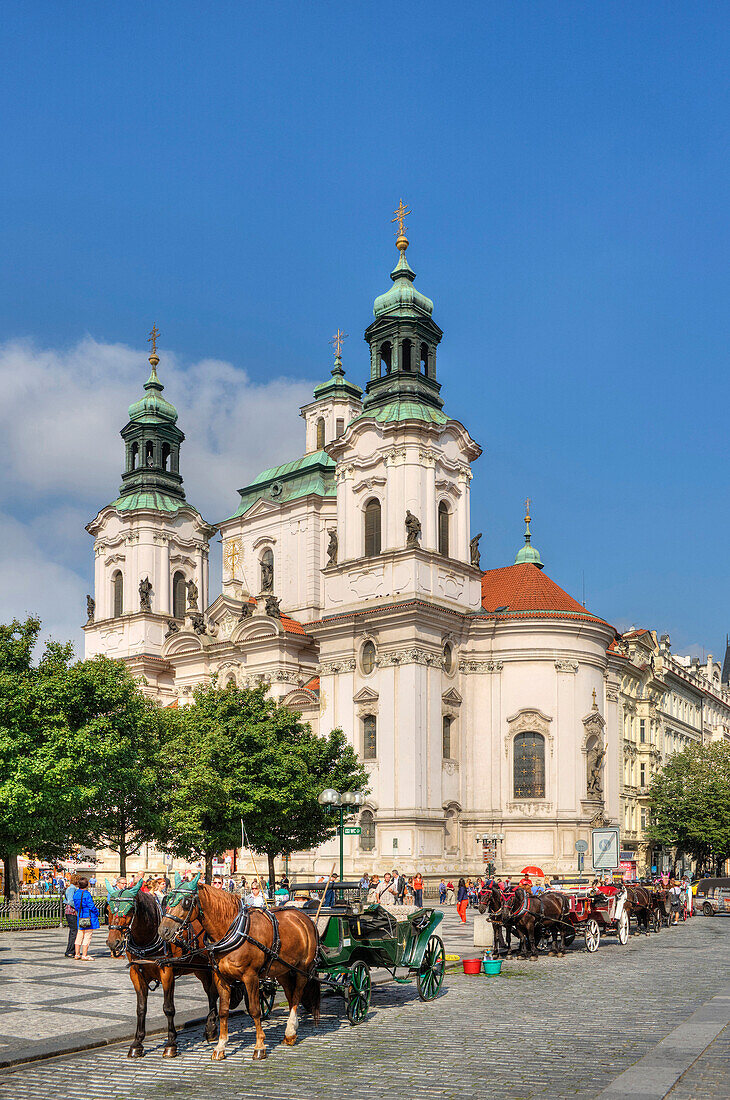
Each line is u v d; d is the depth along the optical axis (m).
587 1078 20.00
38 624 54.81
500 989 32.84
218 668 100.88
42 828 49.88
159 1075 21.08
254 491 112.25
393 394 91.25
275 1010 28.92
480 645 90.00
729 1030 24.41
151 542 111.88
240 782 63.41
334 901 28.75
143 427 116.00
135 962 23.12
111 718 57.12
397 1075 20.58
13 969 38.66
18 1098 19.28
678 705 140.75
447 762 86.56
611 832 65.56
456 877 84.81
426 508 88.19
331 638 89.69
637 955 44.19
